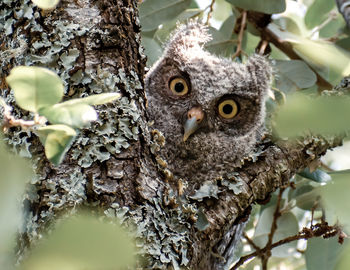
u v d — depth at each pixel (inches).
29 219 117.8
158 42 124.7
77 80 118.8
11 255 117.3
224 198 120.0
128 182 118.4
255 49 124.8
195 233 119.0
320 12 124.6
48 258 66.6
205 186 120.0
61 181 118.1
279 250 123.6
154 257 117.9
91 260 66.8
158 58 124.3
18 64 118.8
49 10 119.0
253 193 120.3
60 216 117.8
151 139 119.2
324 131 72.8
